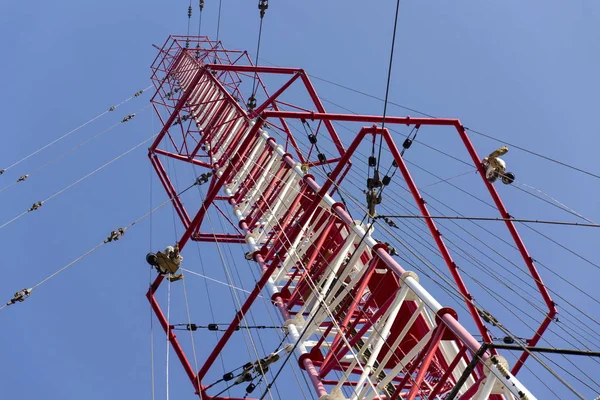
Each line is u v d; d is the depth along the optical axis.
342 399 17.52
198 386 22.70
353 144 24.06
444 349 20.58
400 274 17.84
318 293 19.77
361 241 19.84
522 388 12.93
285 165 29.05
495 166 23.70
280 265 26.17
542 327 23.28
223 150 35.62
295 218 27.47
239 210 31.33
